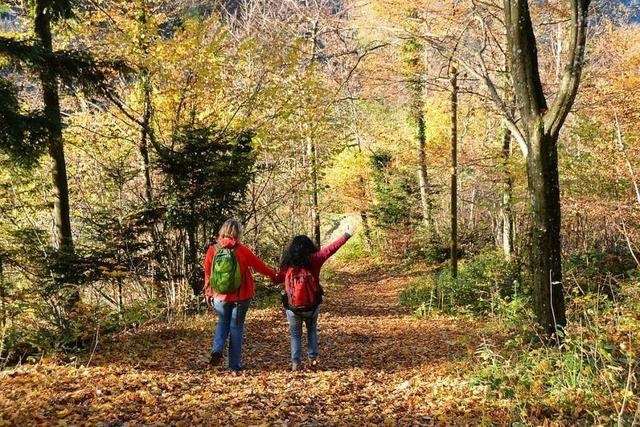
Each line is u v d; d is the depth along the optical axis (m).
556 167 6.89
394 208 28.67
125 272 9.55
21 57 8.86
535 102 6.86
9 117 8.34
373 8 14.98
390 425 4.84
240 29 21.00
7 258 9.55
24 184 11.60
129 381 5.55
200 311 11.18
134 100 13.55
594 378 4.98
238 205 13.02
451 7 13.11
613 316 6.98
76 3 10.87
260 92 13.74
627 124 12.26
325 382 6.20
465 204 26.23
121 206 11.84
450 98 15.70
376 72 15.30
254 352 8.00
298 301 6.61
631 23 17.34
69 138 13.76
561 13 12.96
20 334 6.60
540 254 6.91
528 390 5.09
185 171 11.80
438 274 20.20
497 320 10.48
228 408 4.91
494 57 13.20
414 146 22.02
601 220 12.12
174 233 12.12
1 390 5.06
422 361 7.83
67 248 9.91
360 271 29.19
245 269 6.40
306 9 20.70
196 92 13.23
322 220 29.50
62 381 5.41
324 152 17.97
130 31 12.73
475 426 4.64
